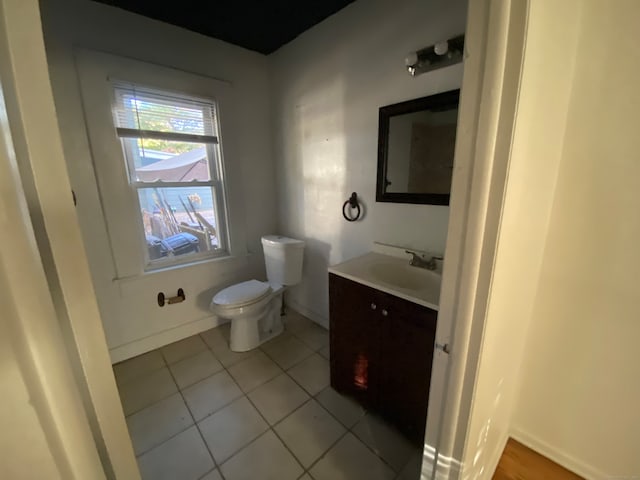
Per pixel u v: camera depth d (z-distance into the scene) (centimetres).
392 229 172
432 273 143
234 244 240
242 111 228
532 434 134
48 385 31
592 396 115
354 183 188
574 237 108
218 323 243
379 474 122
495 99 55
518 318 103
